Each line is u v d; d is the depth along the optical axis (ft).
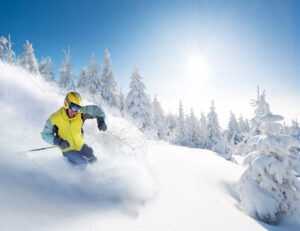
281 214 18.99
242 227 9.59
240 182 20.48
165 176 14.52
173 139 119.44
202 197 12.39
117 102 76.18
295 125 121.08
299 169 19.92
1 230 4.58
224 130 128.36
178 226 7.80
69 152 10.38
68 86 83.15
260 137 21.75
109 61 79.92
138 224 7.05
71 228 5.54
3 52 69.56
